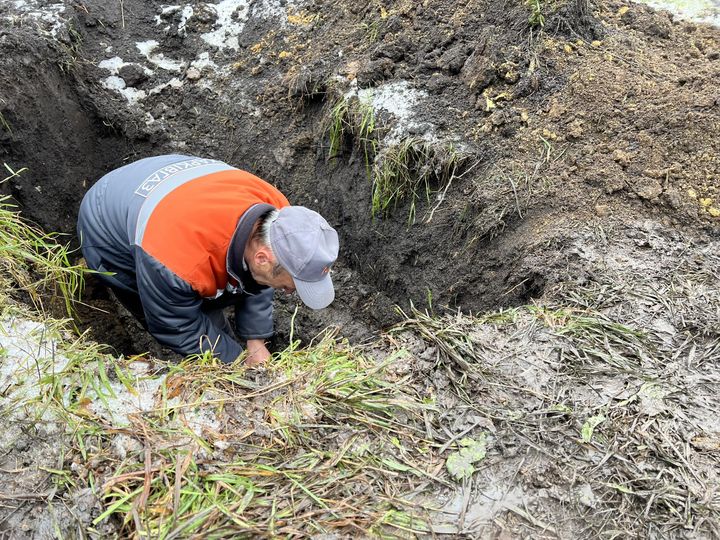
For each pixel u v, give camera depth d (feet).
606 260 7.76
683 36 10.33
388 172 9.48
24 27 10.72
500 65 9.59
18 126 9.82
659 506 5.30
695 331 6.87
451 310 9.02
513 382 6.31
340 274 10.73
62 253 7.98
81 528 5.02
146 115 11.74
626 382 6.29
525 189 8.66
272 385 6.14
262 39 12.09
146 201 7.03
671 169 8.36
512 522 5.19
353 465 5.52
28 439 5.59
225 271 7.00
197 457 5.48
